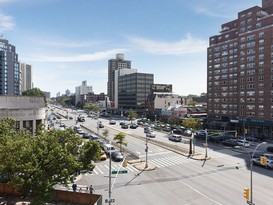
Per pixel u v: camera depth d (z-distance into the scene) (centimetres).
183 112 11175
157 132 8619
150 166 4138
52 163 2348
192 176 3647
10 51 19862
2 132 3086
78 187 3166
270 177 3616
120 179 3509
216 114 10119
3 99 5234
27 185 2275
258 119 8244
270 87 7912
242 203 2686
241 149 5828
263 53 8162
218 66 10088
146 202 2716
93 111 19138
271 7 8662
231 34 9819
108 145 4900
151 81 18600
